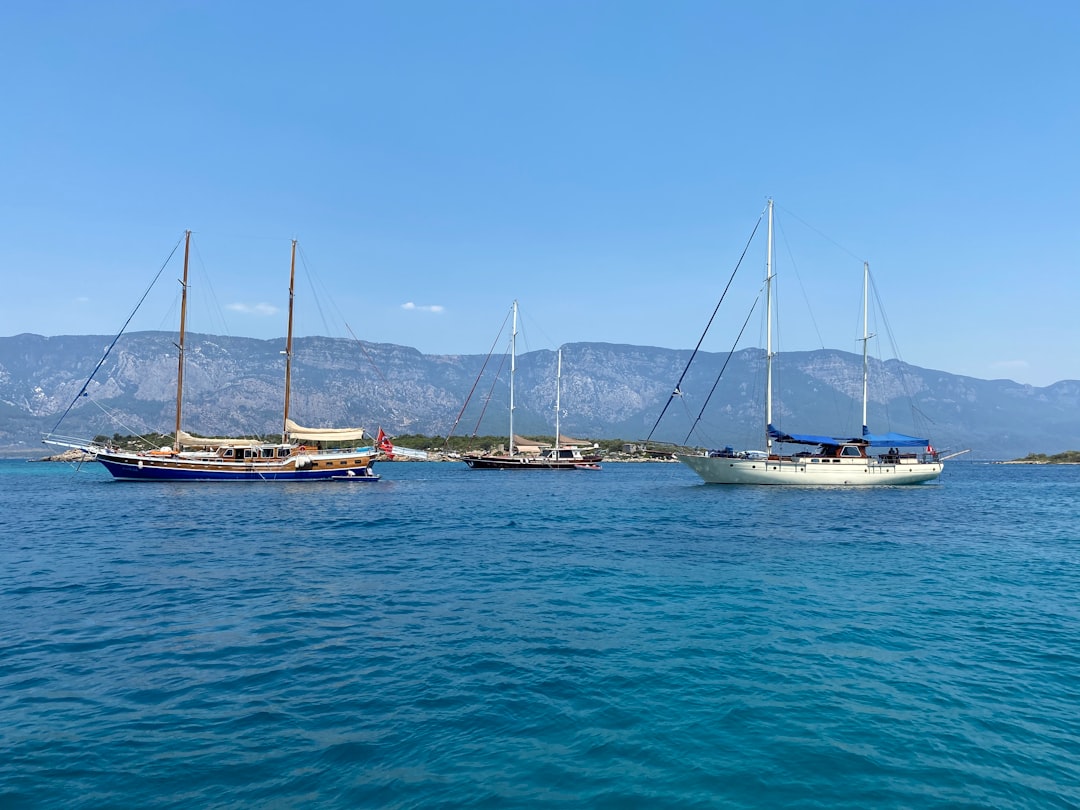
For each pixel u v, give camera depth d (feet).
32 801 26.03
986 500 204.54
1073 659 44.73
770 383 232.53
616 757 30.17
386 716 34.45
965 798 26.94
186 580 69.97
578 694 37.68
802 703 36.60
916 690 38.70
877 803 26.48
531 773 28.63
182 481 255.29
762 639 48.67
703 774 28.71
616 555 88.33
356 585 67.77
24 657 43.86
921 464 233.76
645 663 43.11
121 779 27.81
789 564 81.20
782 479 226.58
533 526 124.36
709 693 37.91
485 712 35.04
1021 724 34.17
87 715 34.45
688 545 98.07
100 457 253.03
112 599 60.75
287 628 51.08
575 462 436.76
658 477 367.45
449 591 65.10
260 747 30.83
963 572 77.30
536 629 51.19
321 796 26.58
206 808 25.66
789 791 27.35
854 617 55.26
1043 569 80.02
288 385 276.62
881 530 118.62
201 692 37.73
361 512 152.25
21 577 71.41
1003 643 48.21
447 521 133.28
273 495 205.46
